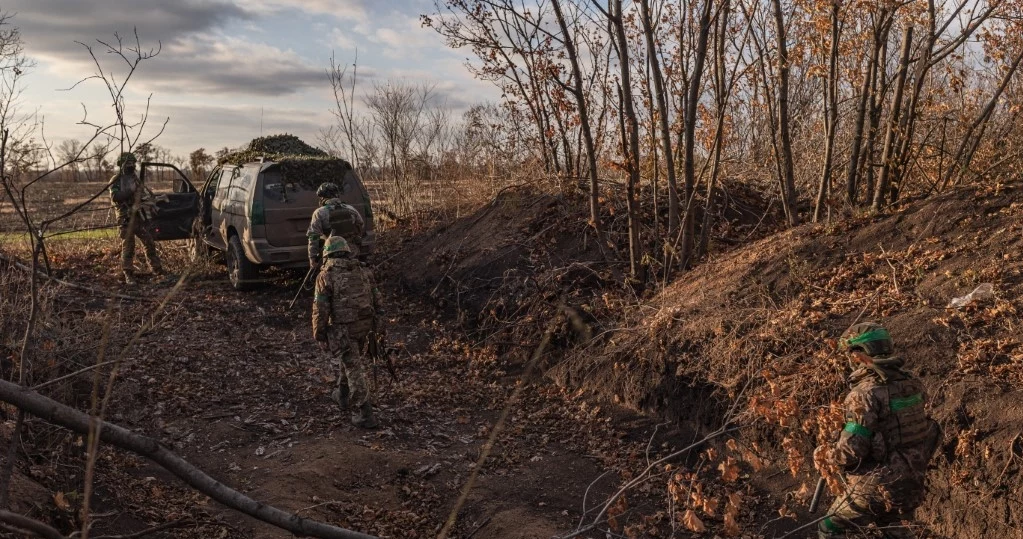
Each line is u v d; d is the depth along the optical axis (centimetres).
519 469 563
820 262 663
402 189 1416
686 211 807
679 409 604
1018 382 432
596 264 870
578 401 684
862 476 380
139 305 893
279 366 758
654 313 713
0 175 315
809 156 998
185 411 620
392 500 513
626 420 632
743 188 1021
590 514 495
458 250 1041
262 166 1016
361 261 652
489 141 1330
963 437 421
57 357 549
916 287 569
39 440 465
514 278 910
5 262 620
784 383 526
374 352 638
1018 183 650
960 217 634
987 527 394
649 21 786
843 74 821
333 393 662
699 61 778
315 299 623
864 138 818
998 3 690
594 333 736
